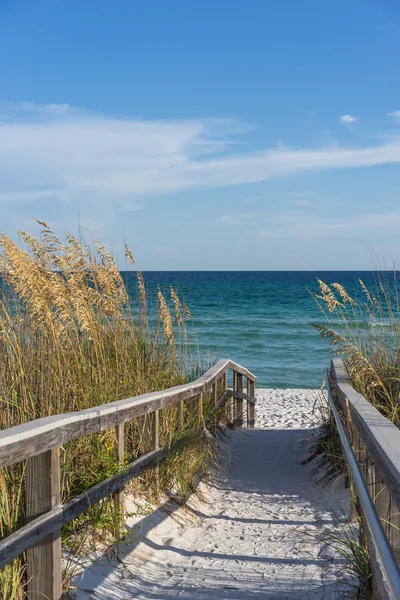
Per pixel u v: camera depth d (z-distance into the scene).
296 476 7.15
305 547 4.69
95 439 4.81
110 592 3.82
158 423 5.98
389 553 2.11
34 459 3.39
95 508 4.39
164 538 4.97
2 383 4.46
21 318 5.46
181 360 7.91
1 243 5.30
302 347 25.41
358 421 3.83
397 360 6.11
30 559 3.40
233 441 9.31
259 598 3.83
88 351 6.09
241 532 5.21
